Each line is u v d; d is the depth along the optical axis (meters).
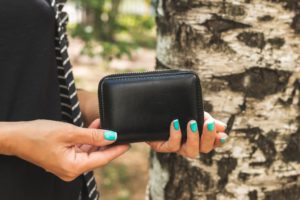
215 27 1.47
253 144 1.49
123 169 5.12
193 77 1.24
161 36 1.60
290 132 1.49
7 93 1.25
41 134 1.16
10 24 1.23
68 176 1.19
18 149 1.17
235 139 1.49
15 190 1.27
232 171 1.51
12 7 1.22
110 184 4.84
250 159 1.50
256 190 1.51
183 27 1.51
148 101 1.23
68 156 1.17
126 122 1.22
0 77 1.25
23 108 1.27
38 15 1.26
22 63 1.26
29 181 1.29
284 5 1.44
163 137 1.25
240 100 1.48
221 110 1.49
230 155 1.50
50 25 1.29
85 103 1.48
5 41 1.23
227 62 1.47
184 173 1.57
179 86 1.23
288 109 1.48
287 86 1.47
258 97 1.47
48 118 1.33
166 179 1.61
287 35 1.45
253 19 1.44
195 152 1.27
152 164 1.69
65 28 1.38
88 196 1.39
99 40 4.20
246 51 1.46
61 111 1.36
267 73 1.46
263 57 1.45
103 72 8.16
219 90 1.49
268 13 1.44
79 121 1.34
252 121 1.48
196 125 1.23
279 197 1.52
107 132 1.18
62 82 1.36
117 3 5.58
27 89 1.28
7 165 1.25
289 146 1.49
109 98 1.22
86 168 1.20
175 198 1.60
